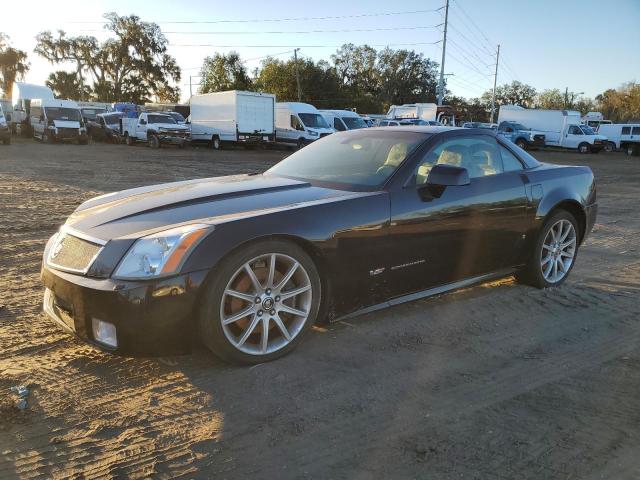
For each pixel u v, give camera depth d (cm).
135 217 327
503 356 353
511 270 462
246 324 319
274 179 410
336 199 351
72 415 273
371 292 367
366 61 8506
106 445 251
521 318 421
